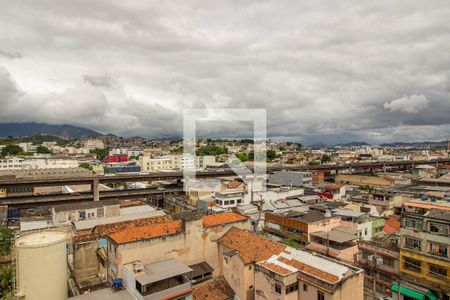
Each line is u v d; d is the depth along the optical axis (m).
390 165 174.75
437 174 111.88
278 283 29.16
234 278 34.62
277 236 53.38
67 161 154.12
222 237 39.56
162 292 28.92
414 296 34.19
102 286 34.19
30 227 58.38
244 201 73.31
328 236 44.75
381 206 70.38
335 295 26.56
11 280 38.06
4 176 100.62
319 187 96.44
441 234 34.44
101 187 116.75
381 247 40.34
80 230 49.47
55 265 30.00
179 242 36.16
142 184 123.06
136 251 33.16
